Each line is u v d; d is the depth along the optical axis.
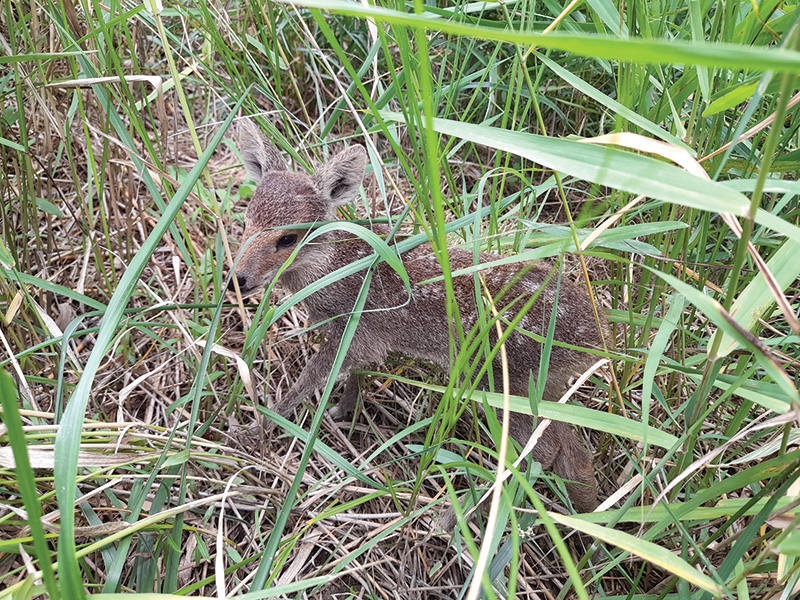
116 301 0.27
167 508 0.34
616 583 0.38
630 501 0.28
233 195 0.58
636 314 0.41
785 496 0.25
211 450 0.38
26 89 0.43
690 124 0.33
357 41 0.59
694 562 0.31
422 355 0.46
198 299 0.48
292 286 0.46
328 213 0.45
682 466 0.30
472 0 0.43
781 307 0.20
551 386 0.42
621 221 0.39
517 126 0.55
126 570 0.33
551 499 0.41
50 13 0.38
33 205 0.42
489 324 0.25
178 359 0.45
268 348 0.43
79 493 0.31
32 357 0.39
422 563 0.38
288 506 0.28
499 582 0.32
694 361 0.37
